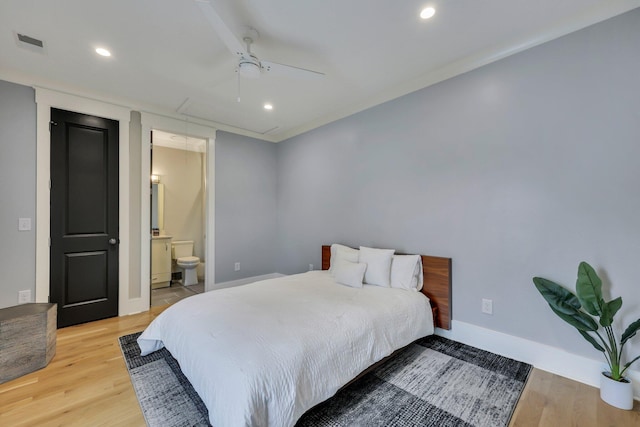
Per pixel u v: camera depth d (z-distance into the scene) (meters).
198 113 3.59
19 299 2.60
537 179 2.09
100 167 3.06
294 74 2.20
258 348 1.44
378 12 1.83
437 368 2.06
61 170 2.83
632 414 1.58
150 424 1.50
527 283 2.13
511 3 1.76
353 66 2.50
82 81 2.73
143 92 2.98
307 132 4.08
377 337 1.91
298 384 1.38
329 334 1.67
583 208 1.90
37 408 1.63
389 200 3.04
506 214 2.23
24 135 2.63
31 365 2.01
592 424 1.51
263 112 3.55
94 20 1.89
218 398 1.29
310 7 1.79
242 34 2.04
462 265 2.48
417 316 2.31
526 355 2.13
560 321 1.99
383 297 2.32
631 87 1.74
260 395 1.24
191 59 2.36
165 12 1.81
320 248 3.91
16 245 2.59
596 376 1.84
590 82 1.87
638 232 1.72
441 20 1.92
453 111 2.53
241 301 2.12
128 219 3.22
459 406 1.65
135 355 2.26
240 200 4.27
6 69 2.50
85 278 2.97
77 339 2.55
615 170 1.79
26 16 1.84
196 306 2.03
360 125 3.33
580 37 1.91
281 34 2.05
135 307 3.28
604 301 1.79
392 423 1.51
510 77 2.21
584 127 1.90
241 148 4.27
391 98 3.00
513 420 1.54
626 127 1.76
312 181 4.02
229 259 4.16
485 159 2.34
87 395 1.75
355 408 1.63
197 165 5.42
